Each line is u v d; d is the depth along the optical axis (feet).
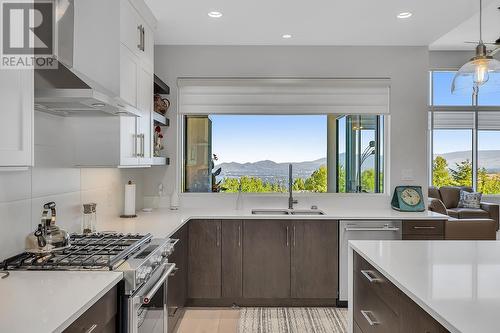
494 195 26.37
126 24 8.59
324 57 14.06
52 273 5.50
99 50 8.09
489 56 8.27
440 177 26.43
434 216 12.15
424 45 14.02
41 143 7.39
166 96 14.02
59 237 6.36
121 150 8.58
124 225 10.11
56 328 3.64
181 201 14.21
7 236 6.30
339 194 14.21
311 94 14.15
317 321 11.01
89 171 9.60
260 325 10.75
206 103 14.14
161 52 14.01
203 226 12.11
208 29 12.28
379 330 5.74
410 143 14.17
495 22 17.90
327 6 10.50
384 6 10.52
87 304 4.35
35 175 7.16
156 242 7.77
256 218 12.07
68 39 7.27
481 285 4.70
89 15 8.11
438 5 10.44
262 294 12.09
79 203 9.00
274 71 14.06
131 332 5.56
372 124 14.78
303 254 12.07
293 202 14.10
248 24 11.85
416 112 14.17
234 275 12.09
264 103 14.15
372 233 12.10
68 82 6.03
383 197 14.16
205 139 14.56
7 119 4.54
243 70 14.06
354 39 13.32
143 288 6.15
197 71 14.05
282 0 10.12
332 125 16.15
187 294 12.01
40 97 5.74
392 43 13.79
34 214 7.13
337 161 15.97
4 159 4.49
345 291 12.04
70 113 7.72
